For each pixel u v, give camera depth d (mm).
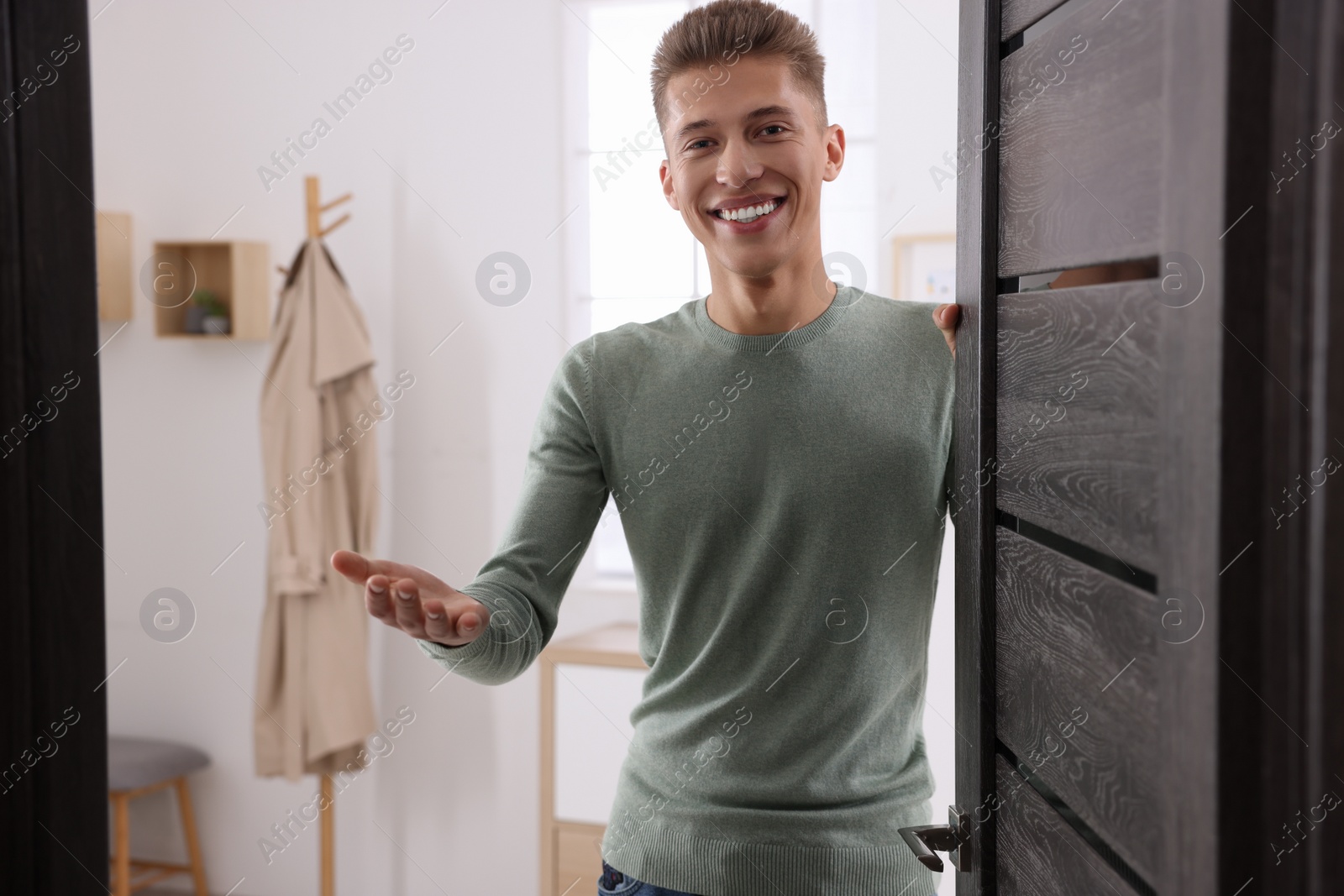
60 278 1059
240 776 2506
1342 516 459
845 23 2207
